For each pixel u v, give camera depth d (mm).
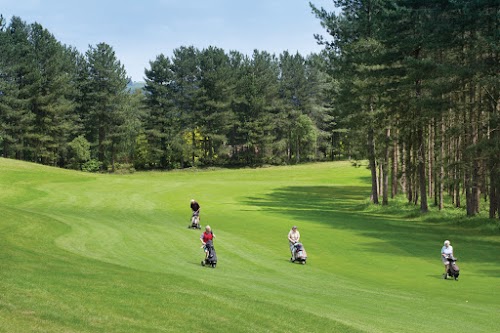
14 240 23719
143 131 121250
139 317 11570
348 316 14250
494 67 38094
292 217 44250
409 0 44094
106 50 115688
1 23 99938
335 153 144250
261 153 134125
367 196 73875
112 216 41781
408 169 53500
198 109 126438
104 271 17281
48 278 14406
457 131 41531
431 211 46750
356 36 56875
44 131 106625
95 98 115062
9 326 9539
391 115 52281
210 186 76000
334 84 64750
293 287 19094
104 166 119000
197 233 33656
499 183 38562
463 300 18453
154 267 21266
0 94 97938
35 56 104000
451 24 40656
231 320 12242
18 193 54812
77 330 9961
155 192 64062
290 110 136500
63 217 37469
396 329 13023
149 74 122062
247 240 32031
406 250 30000
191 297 14281
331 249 29969
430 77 43438
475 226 39469
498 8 39219
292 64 140750
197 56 127312
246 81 130250
